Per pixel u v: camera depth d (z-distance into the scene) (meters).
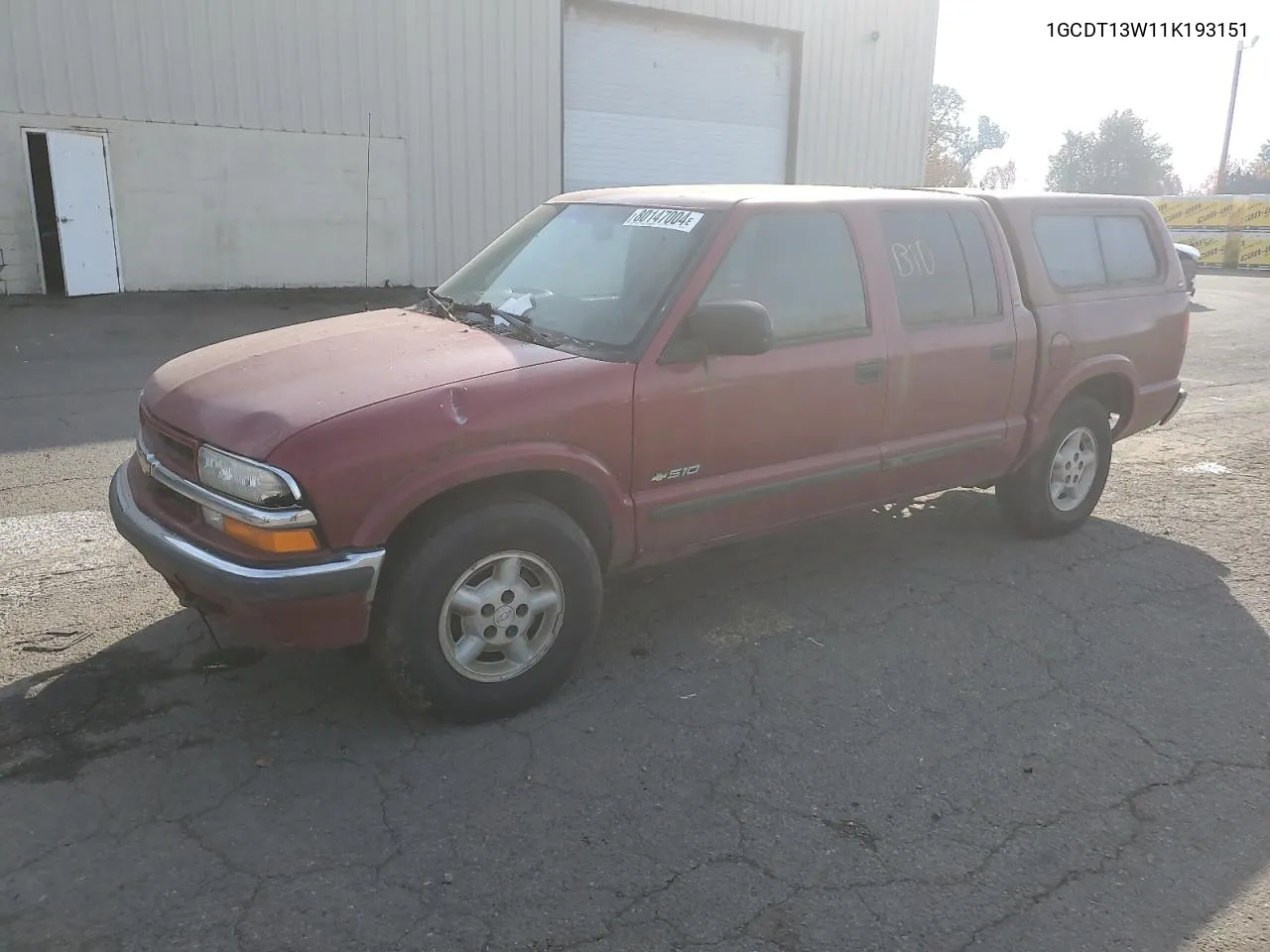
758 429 4.04
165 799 3.07
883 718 3.66
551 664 3.65
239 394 3.40
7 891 2.65
